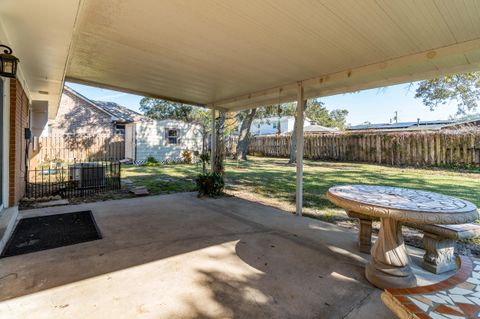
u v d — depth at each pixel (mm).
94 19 2721
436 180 7688
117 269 2553
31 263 2629
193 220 4246
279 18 2617
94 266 2600
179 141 14922
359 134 13641
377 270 2354
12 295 2072
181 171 10742
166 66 4195
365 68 3936
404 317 1436
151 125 13906
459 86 9789
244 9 2469
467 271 1896
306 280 2430
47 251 2924
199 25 2818
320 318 1901
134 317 1854
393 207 2098
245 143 16359
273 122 25141
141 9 2510
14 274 2402
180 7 2463
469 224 2654
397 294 1577
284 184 7828
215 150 7508
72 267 2566
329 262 2812
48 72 4484
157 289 2221
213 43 3279
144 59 3895
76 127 16828
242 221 4262
